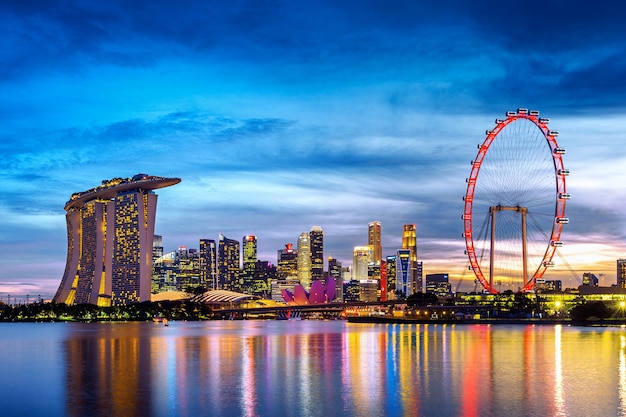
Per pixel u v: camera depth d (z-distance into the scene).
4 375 129.62
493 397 99.62
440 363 147.12
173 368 140.12
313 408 91.94
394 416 86.56
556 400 96.94
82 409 92.12
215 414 88.12
